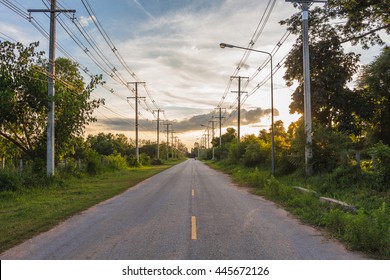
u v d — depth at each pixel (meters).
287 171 22.41
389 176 13.10
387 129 31.23
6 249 7.02
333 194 13.80
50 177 20.50
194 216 10.58
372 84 30.09
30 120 23.59
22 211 11.81
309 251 6.61
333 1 24.91
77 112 24.81
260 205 12.97
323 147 19.17
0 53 20.78
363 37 26.69
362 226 7.03
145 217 10.52
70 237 7.94
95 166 31.02
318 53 26.69
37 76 21.64
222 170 43.41
